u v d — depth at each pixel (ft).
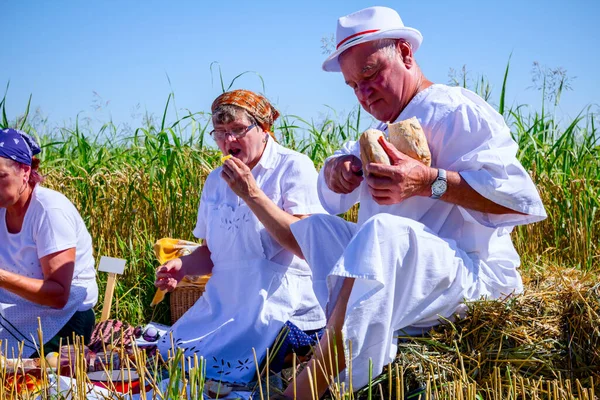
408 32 11.96
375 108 12.32
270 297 13.30
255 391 12.01
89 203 20.49
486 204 11.12
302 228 12.35
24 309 13.94
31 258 14.10
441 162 11.60
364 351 10.07
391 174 10.72
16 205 13.99
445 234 11.53
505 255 11.85
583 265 18.54
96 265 19.61
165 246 16.47
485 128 11.39
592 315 10.71
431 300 10.67
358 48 11.92
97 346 13.84
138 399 11.04
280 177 13.87
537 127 22.57
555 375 10.36
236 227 13.67
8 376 11.57
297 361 12.84
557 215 19.34
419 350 10.66
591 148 21.75
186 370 12.56
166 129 21.83
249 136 13.70
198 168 20.54
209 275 15.90
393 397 10.41
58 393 9.67
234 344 12.95
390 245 10.12
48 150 25.71
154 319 18.30
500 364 10.49
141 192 20.75
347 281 10.28
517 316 10.78
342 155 12.23
